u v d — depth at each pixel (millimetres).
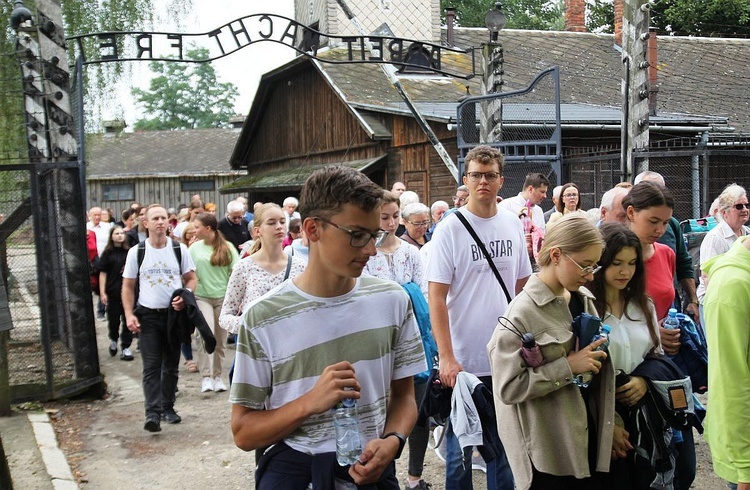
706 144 10977
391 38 12039
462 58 21469
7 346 8180
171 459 6562
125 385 9352
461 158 12594
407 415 2965
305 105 21406
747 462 3469
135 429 7434
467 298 4715
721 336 3525
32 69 8695
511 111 15234
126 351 11094
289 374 2793
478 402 4328
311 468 2797
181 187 36844
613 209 5520
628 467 3895
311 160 21219
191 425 7539
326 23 23469
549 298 3740
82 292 8602
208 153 38156
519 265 4852
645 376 3902
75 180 8594
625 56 10672
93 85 15797
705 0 31891
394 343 2965
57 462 6262
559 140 11438
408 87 18859
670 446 3908
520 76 20547
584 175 12914
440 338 4566
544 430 3684
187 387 9164
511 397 3668
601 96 19484
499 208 4867
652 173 6523
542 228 8891
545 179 8898
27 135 8688
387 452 2807
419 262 5898
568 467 3664
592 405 3785
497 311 4707
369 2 23812
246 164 26094
